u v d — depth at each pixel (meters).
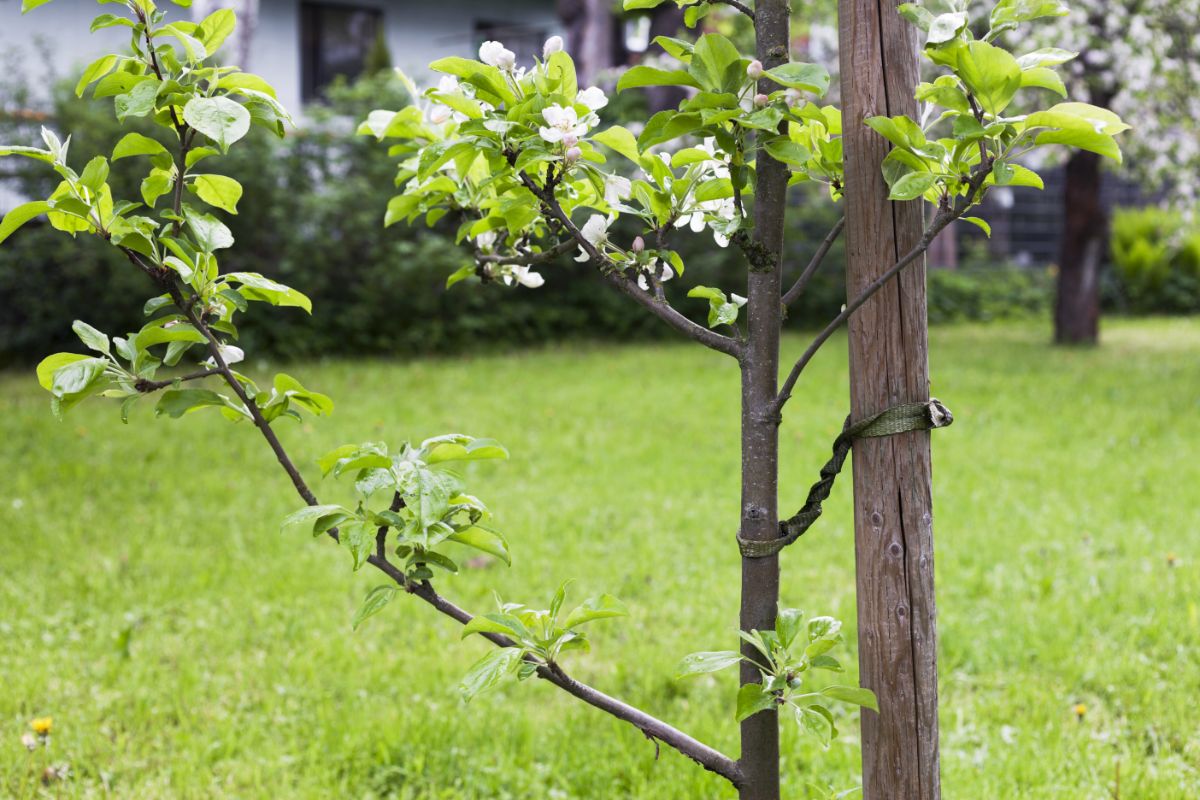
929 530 1.60
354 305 11.17
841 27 1.57
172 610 4.02
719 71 1.46
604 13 13.72
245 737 2.98
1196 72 10.38
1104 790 2.68
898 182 1.38
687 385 9.25
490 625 1.54
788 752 2.96
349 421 7.48
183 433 7.07
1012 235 17.27
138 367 1.57
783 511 5.27
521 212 1.74
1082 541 4.66
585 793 2.79
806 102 1.66
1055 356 11.03
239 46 13.91
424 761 2.91
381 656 3.56
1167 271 16.38
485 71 1.55
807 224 13.87
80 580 4.20
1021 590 4.12
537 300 12.74
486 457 1.65
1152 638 3.65
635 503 5.46
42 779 2.76
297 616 3.92
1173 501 5.30
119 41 12.95
